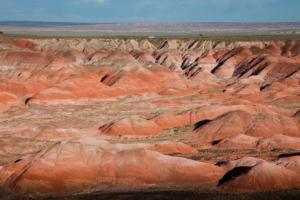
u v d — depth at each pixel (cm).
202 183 7625
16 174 7650
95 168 7806
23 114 13312
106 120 12162
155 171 7788
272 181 7381
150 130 11075
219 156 8956
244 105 12562
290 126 10938
